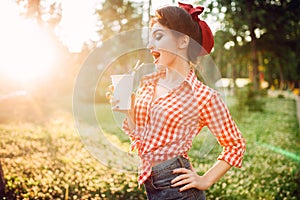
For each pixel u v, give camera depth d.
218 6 18.88
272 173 6.27
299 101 26.67
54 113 15.65
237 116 15.37
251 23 20.38
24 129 10.35
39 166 5.94
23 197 4.43
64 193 4.75
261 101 17.50
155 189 2.00
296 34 22.12
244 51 23.48
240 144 2.03
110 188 4.86
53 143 8.34
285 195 5.23
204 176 2.01
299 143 9.78
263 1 19.56
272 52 24.42
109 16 17.61
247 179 5.84
